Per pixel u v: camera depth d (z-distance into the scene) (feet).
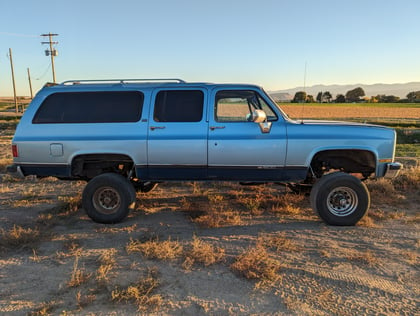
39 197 22.66
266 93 17.11
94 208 17.48
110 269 12.57
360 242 15.10
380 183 23.45
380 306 10.23
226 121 16.99
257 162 16.89
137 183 20.61
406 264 12.97
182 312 9.96
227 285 11.44
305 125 16.88
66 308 10.18
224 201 21.49
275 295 10.81
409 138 69.46
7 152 45.78
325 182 16.84
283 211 19.27
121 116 17.28
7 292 11.16
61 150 17.15
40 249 14.55
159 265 12.87
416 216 18.38
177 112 17.11
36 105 17.49
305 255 13.75
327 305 10.28
